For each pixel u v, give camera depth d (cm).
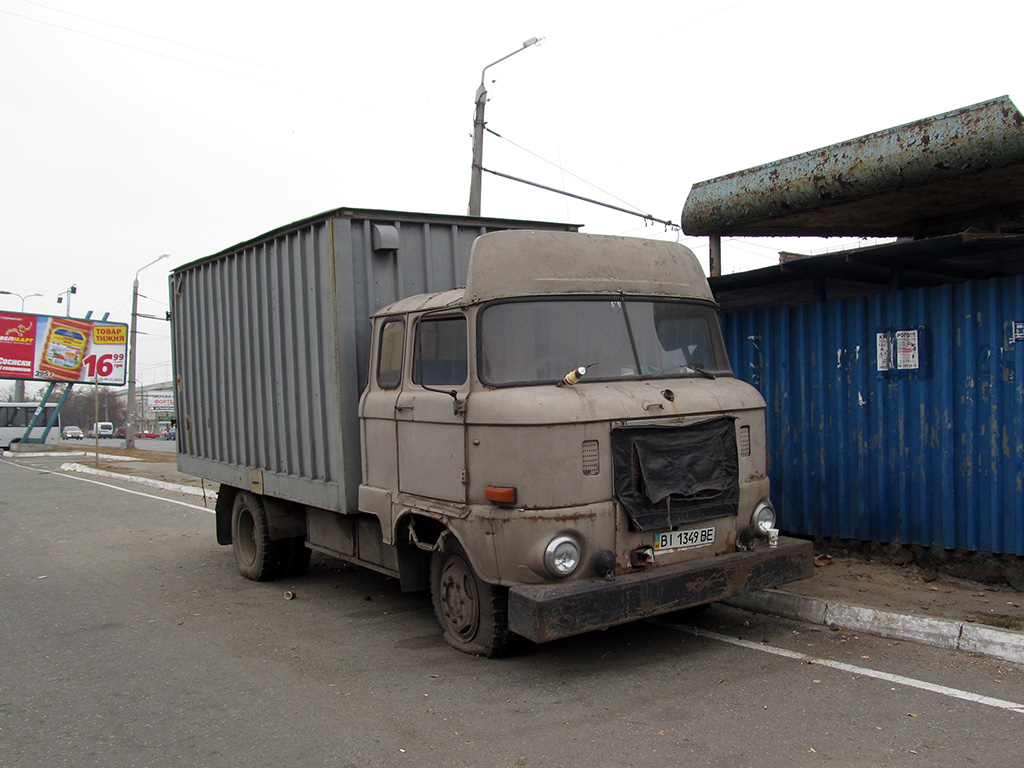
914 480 705
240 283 863
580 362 535
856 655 531
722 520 545
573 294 549
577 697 477
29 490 1994
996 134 643
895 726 417
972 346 661
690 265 624
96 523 1352
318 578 873
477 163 1625
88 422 11431
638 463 505
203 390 977
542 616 455
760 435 580
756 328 837
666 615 643
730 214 873
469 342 530
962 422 671
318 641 623
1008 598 617
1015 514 634
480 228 743
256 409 836
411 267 703
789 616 625
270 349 797
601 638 591
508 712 459
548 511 482
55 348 4347
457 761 399
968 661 508
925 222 895
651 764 387
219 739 439
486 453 509
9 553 1070
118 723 468
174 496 1761
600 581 483
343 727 448
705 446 532
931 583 669
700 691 479
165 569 939
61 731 458
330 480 691
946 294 679
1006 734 403
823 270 736
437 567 591
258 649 607
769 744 402
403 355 606
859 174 743
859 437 745
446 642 592
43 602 779
